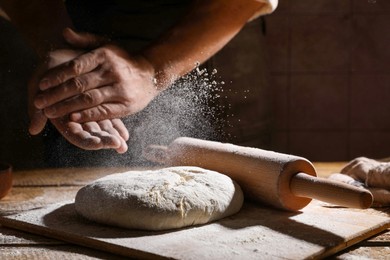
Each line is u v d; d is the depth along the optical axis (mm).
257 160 1257
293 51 2756
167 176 1207
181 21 1670
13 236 1150
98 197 1145
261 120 2355
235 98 2207
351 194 1119
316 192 1173
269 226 1143
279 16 2734
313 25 2740
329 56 2758
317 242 1063
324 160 2824
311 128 2811
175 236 1088
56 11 1659
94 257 1053
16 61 2271
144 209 1103
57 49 1543
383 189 1331
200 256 1001
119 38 2020
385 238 1146
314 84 2781
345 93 2783
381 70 2760
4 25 2223
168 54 1617
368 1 2717
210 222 1160
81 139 1346
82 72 1430
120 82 1476
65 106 1392
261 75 2355
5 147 2344
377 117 2793
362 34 2740
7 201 1361
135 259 1038
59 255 1060
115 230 1118
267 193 1228
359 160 1491
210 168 1327
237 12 1654
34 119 1425
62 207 1255
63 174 1592
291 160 1222
